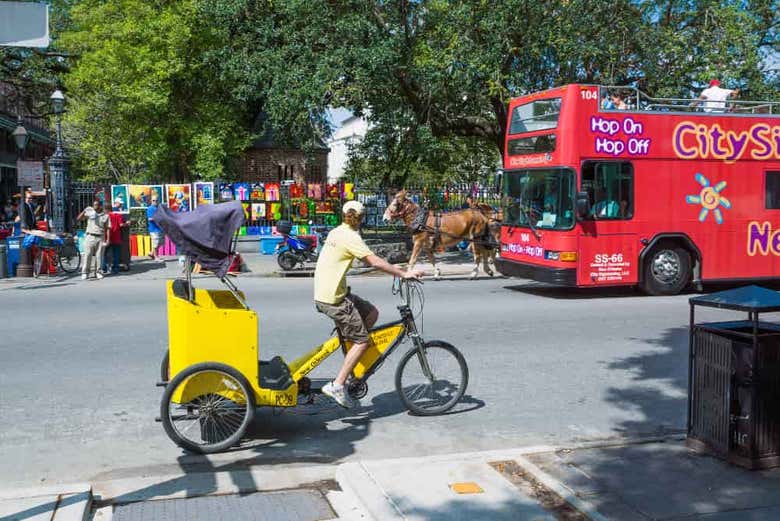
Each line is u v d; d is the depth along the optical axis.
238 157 34.75
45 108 42.41
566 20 17.81
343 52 18.39
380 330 6.14
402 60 19.03
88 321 10.74
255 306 12.26
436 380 6.49
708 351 5.11
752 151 14.50
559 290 14.98
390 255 20.33
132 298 13.30
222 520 4.27
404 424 6.21
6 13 3.84
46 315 11.30
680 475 4.73
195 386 5.39
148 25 27.72
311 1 18.97
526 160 14.49
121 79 27.84
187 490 4.75
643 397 7.02
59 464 5.21
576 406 6.73
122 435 5.83
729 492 4.45
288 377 5.86
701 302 5.14
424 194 23.09
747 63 19.98
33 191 22.14
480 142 29.41
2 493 4.39
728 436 4.96
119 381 7.36
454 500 4.33
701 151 14.09
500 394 7.11
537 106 14.16
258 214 23.39
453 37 17.89
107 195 22.80
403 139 21.12
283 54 20.12
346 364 5.92
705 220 14.18
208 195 22.72
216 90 30.70
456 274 18.00
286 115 20.53
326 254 5.89
